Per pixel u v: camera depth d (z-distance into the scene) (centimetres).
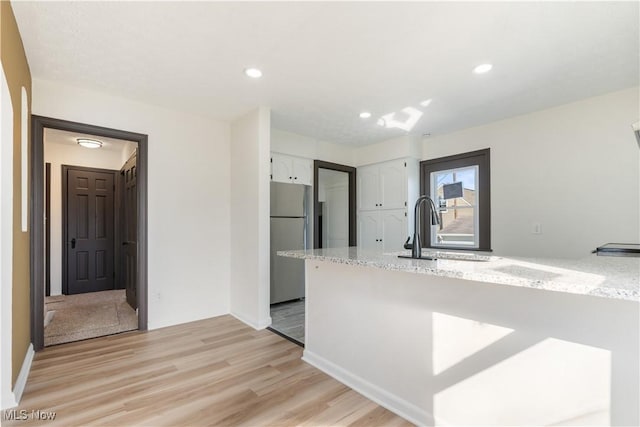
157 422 171
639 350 112
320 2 170
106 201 508
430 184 430
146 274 315
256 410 183
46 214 464
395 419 176
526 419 137
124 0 168
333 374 223
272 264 408
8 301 179
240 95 295
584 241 300
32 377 218
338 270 225
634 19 181
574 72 246
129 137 306
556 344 130
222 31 196
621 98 280
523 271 129
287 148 412
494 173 365
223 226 369
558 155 316
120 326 325
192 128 348
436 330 167
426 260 174
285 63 235
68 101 274
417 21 185
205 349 268
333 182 516
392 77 256
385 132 409
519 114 340
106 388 204
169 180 331
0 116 174
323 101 308
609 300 118
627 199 277
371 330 200
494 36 199
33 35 199
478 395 151
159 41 207
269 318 328
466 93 287
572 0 166
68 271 475
